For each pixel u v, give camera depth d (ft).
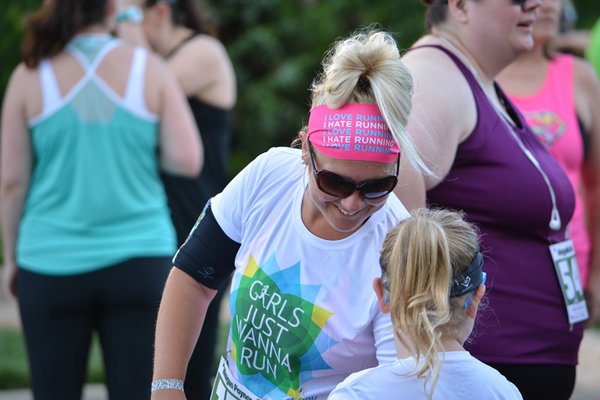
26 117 46.57
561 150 48.73
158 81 47.57
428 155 33.94
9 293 49.49
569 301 37.11
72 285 45.98
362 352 29.22
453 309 27.30
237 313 30.25
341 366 29.43
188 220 54.29
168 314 31.83
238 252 30.63
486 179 35.65
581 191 52.70
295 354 29.37
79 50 46.32
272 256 29.58
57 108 45.93
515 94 49.49
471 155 35.65
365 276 28.96
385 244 27.84
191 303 31.83
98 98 46.16
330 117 27.50
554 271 36.76
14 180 47.06
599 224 50.37
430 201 36.19
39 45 46.19
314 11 171.22
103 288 46.16
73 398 46.96
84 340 46.93
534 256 36.37
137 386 46.37
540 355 36.37
